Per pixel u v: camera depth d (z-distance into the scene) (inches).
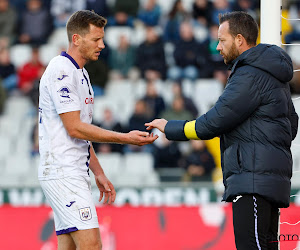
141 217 1091.9
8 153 1464.1
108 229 1086.4
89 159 643.5
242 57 572.4
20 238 1094.4
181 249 1067.3
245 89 560.4
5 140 1491.1
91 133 602.2
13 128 1526.8
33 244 1090.1
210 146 1326.3
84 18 617.3
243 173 561.6
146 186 1109.1
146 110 1449.3
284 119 579.5
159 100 1457.9
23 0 1696.6
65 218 611.2
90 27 616.4
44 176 617.3
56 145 614.9
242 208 563.2
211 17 1609.3
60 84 605.9
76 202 608.7
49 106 617.3
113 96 1552.7
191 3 1619.1
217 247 1058.7
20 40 1673.2
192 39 1566.2
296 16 1579.7
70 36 622.2
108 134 602.9
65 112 601.9
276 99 568.7
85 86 627.8
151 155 1369.3
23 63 1628.9
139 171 1346.0
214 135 575.2
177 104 1446.9
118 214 1096.2
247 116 565.6
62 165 611.8
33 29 1678.2
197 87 1529.3
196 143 1326.3
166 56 1567.4
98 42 621.6
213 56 1556.3
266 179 557.0
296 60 1475.1
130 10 1658.5
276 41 692.7
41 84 624.7
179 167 1357.0
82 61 629.0
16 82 1598.2
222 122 562.9
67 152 614.5
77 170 617.6
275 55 569.3
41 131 626.8
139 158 1363.2
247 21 585.9
